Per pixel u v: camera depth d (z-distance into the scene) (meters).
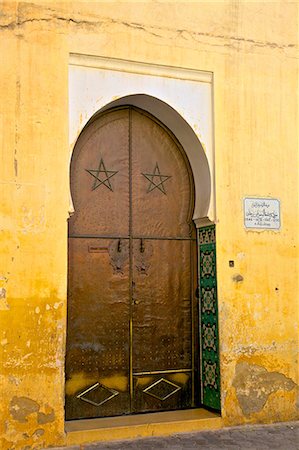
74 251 6.10
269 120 6.60
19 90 5.57
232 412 6.15
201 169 6.46
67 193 5.67
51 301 5.52
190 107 6.31
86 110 5.88
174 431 5.91
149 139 6.54
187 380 6.46
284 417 6.37
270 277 6.45
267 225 6.50
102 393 6.09
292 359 6.47
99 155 6.30
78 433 5.55
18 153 5.52
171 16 6.23
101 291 6.18
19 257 5.45
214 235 6.32
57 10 5.77
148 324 6.35
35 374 5.42
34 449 5.35
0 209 5.43
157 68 6.18
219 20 6.45
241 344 6.26
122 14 6.03
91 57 5.90
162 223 6.52
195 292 6.57
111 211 6.31
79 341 6.04
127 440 5.70
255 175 6.49
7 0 5.60
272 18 6.71
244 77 6.52
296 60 6.79
